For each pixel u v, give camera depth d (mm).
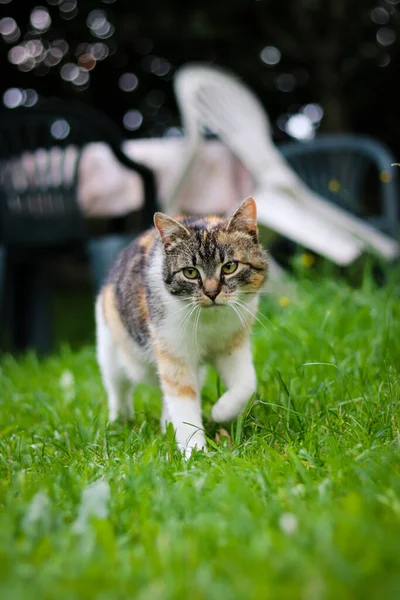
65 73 3088
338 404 943
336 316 1258
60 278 2773
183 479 762
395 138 3227
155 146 1691
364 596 529
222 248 973
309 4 2871
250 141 1626
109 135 1472
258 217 1526
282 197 1595
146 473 764
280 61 3092
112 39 2945
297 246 1616
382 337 1110
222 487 719
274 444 879
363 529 605
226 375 988
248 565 580
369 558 568
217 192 1629
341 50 2992
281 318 1316
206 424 1002
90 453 896
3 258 1572
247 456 834
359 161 1883
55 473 806
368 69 3131
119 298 1091
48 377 1384
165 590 558
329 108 2924
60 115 1503
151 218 1542
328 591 534
